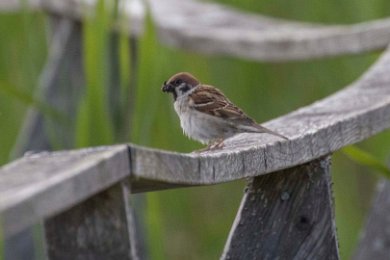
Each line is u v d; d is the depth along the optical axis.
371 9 12.59
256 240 6.64
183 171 5.37
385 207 9.78
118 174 4.81
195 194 12.52
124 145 4.93
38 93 11.37
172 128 11.42
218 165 5.77
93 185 4.64
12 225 4.18
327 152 6.86
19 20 12.44
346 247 11.82
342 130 7.09
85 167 4.62
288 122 7.30
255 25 12.20
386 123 7.73
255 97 12.35
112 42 11.53
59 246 4.93
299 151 6.56
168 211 11.87
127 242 4.88
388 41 10.45
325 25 12.92
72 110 11.93
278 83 12.52
